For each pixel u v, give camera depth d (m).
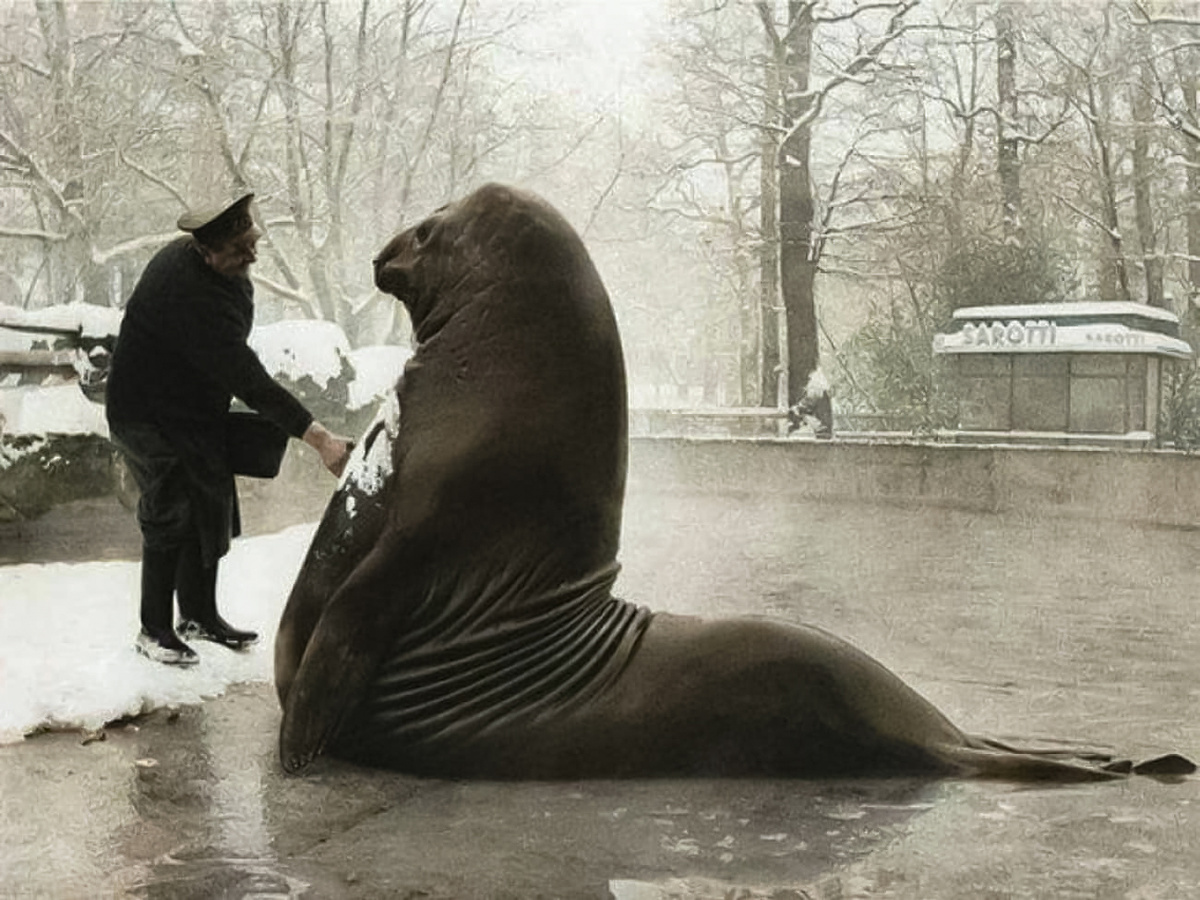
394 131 31.47
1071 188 36.38
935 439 26.64
